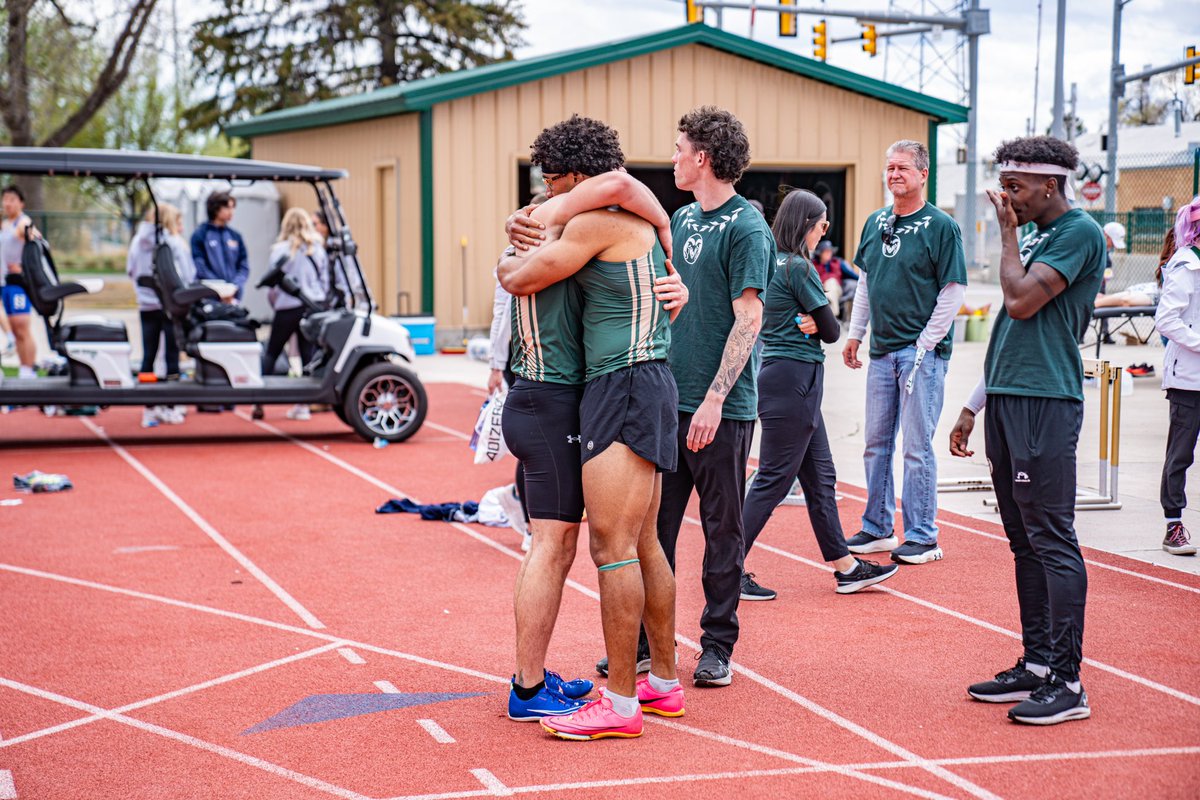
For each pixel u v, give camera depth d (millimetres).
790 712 4684
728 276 4859
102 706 4812
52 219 30328
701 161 4914
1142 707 4648
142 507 8672
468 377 16641
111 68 27219
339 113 20578
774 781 4031
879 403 6965
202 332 11094
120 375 10891
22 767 4223
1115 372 8133
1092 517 7938
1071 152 4566
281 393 11242
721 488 4898
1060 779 3998
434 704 4828
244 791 4012
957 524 7898
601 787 4004
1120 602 6043
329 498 9039
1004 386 4609
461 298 19219
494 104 19078
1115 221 26562
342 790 4012
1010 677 4754
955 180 52250
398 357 11773
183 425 12781
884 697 4828
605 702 4445
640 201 4355
